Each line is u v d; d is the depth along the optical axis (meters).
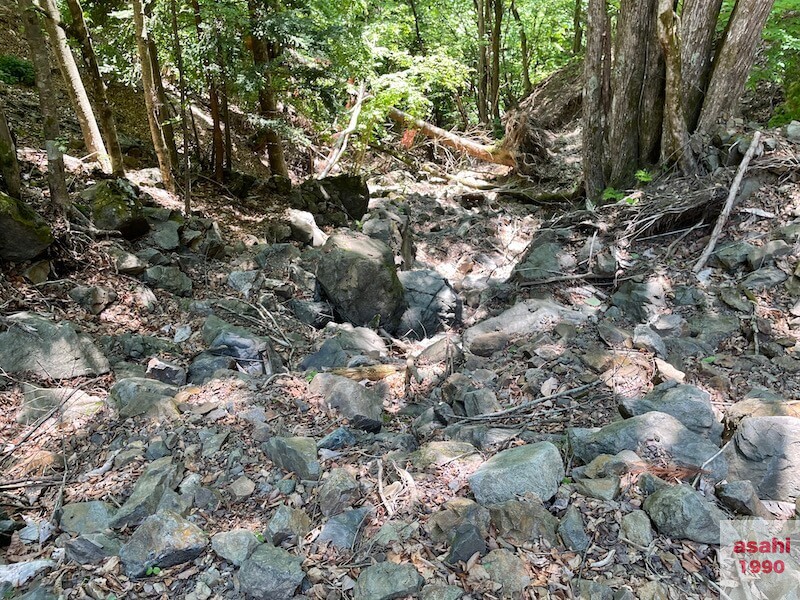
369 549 2.73
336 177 9.82
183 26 8.20
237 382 4.44
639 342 4.72
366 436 3.81
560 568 2.55
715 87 6.92
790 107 7.80
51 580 2.69
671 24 6.52
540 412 3.96
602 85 7.81
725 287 5.38
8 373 4.24
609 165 7.96
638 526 2.71
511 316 5.52
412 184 12.45
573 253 6.55
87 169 7.51
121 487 3.31
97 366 4.53
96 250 5.82
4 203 4.93
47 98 6.16
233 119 12.24
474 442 3.64
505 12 17.27
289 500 3.13
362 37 10.66
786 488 2.97
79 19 7.02
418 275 6.38
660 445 3.19
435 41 16.83
